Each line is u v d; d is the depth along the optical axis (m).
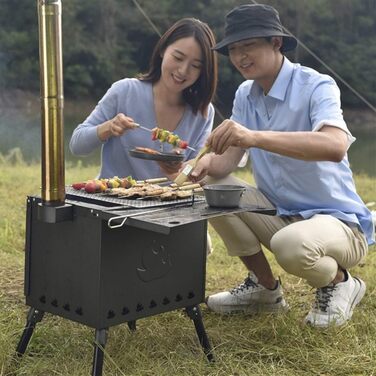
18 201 6.27
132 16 23.03
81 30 22.77
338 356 2.82
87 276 2.44
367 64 23.05
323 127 2.90
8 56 21.84
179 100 3.42
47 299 2.60
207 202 2.58
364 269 4.14
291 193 3.19
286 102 3.12
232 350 2.89
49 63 2.36
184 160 3.36
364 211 3.21
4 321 3.15
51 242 2.55
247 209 2.55
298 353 2.82
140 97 3.40
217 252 4.64
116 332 3.02
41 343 2.90
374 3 23.03
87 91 22.91
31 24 22.11
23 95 21.58
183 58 3.23
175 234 2.62
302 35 22.64
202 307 3.46
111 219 2.30
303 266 2.91
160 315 3.27
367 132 21.31
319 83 3.06
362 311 3.32
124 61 23.08
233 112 3.38
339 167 3.19
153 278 2.57
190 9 21.84
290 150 2.78
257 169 3.29
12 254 4.50
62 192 2.45
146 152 3.08
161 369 2.67
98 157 13.50
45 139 2.40
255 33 2.96
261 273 3.32
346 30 23.03
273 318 3.19
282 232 2.94
